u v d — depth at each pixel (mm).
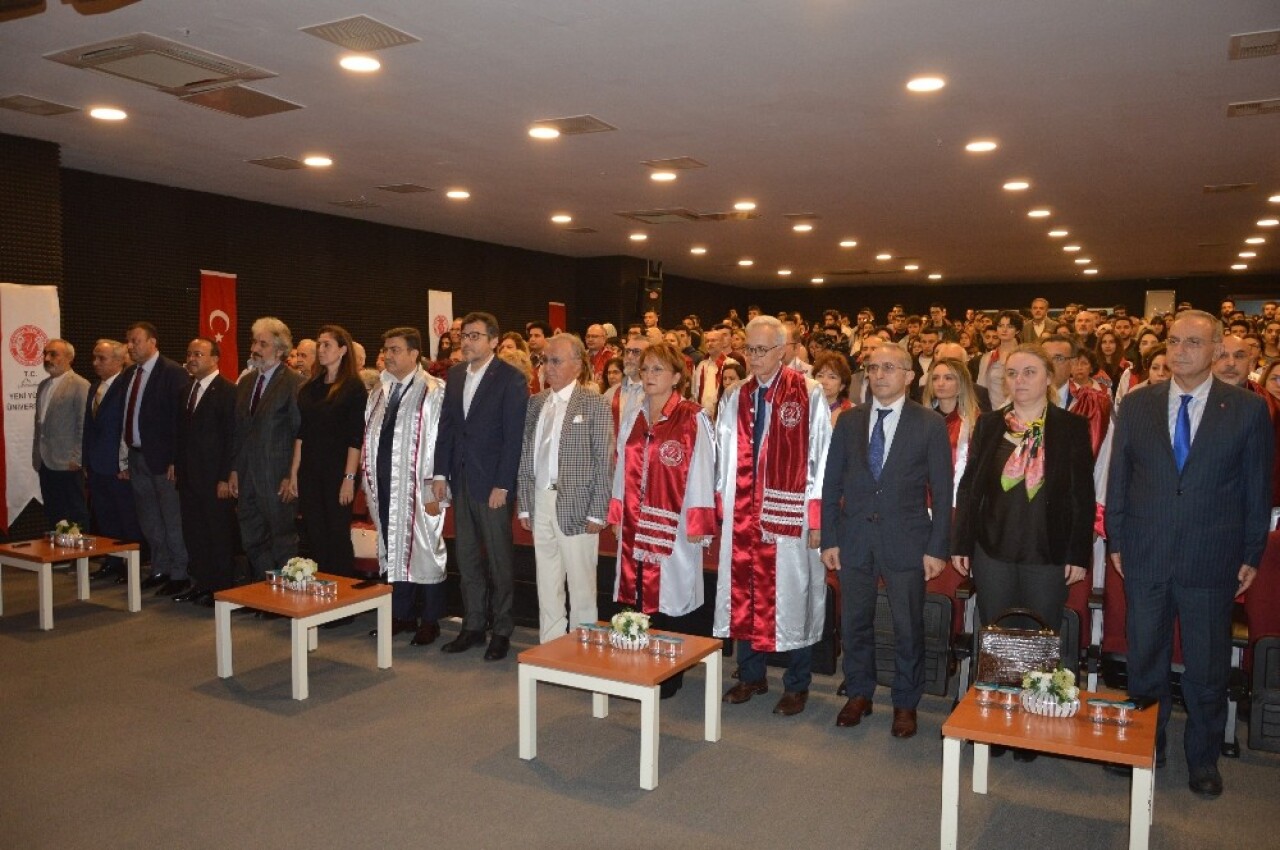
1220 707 3354
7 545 5688
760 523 4055
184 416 5840
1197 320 3211
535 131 6824
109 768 3520
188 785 3375
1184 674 3383
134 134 7105
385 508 5203
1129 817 3191
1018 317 6184
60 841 2971
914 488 3781
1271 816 3209
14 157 7176
